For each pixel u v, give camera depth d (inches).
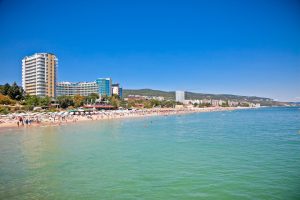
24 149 2032.5
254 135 2802.7
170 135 2928.2
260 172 1320.1
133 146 2150.6
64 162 1577.3
